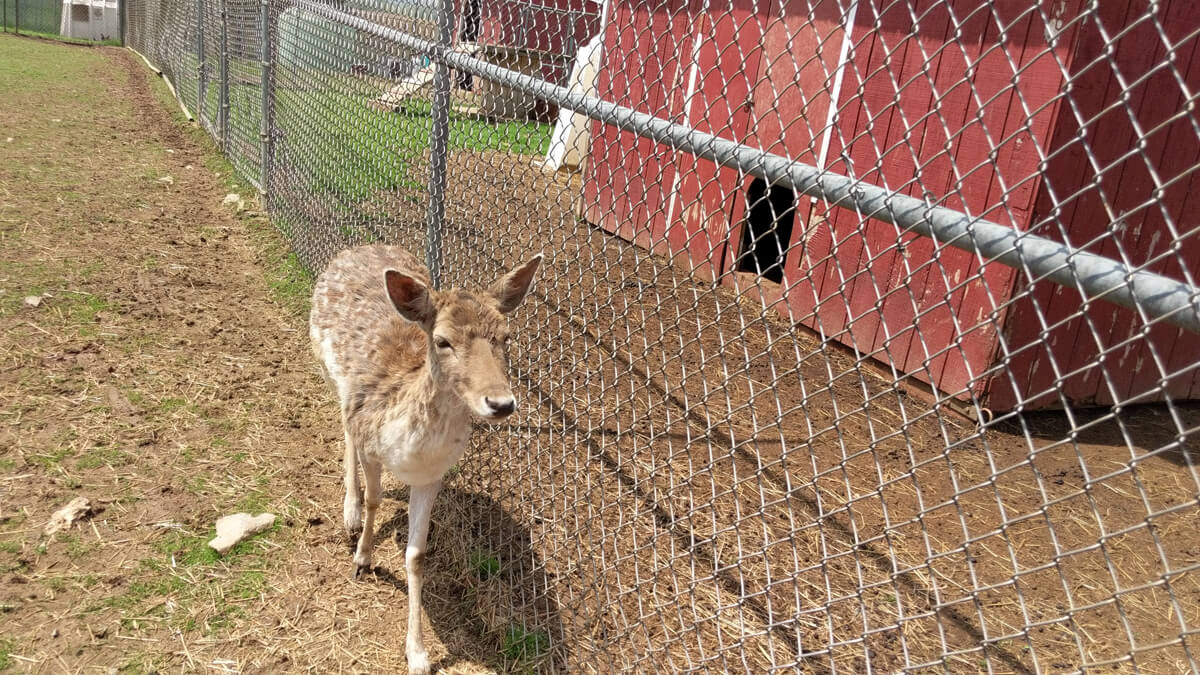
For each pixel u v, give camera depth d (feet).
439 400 9.39
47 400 14.37
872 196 6.32
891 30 17.29
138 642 9.72
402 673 9.79
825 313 19.52
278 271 22.09
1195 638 11.04
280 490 12.98
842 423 16.14
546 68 22.94
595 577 10.08
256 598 10.67
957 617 11.10
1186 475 15.35
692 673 9.13
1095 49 14.26
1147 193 16.22
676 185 8.82
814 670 9.78
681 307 20.52
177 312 18.78
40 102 41.47
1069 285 5.04
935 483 14.39
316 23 22.00
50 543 11.07
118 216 24.77
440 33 13.28
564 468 11.76
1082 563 12.50
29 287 18.62
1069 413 5.08
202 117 39.50
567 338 17.70
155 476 12.82
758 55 20.63
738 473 13.93
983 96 15.72
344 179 20.16
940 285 16.79
